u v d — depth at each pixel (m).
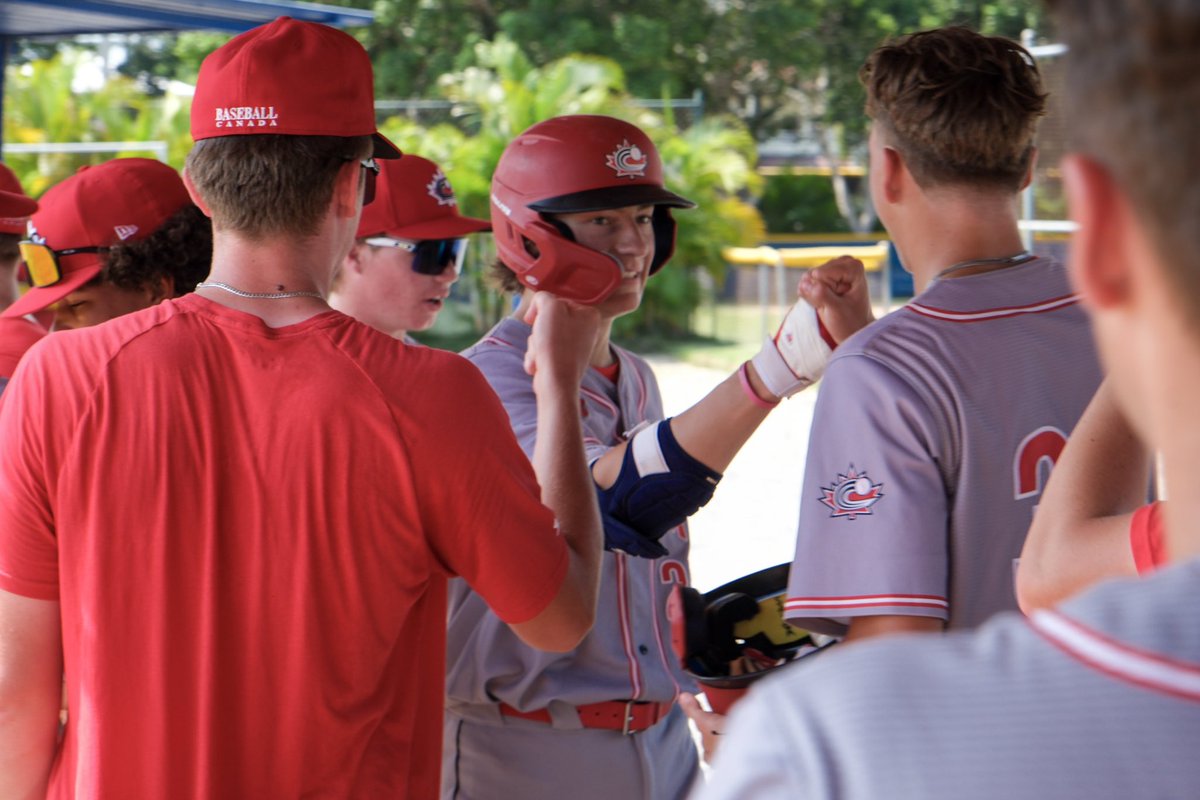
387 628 1.68
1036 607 1.36
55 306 2.59
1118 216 0.68
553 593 1.76
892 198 1.83
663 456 2.07
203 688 1.62
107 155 16.72
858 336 1.74
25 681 1.69
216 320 1.66
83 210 2.51
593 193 2.35
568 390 2.02
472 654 2.31
